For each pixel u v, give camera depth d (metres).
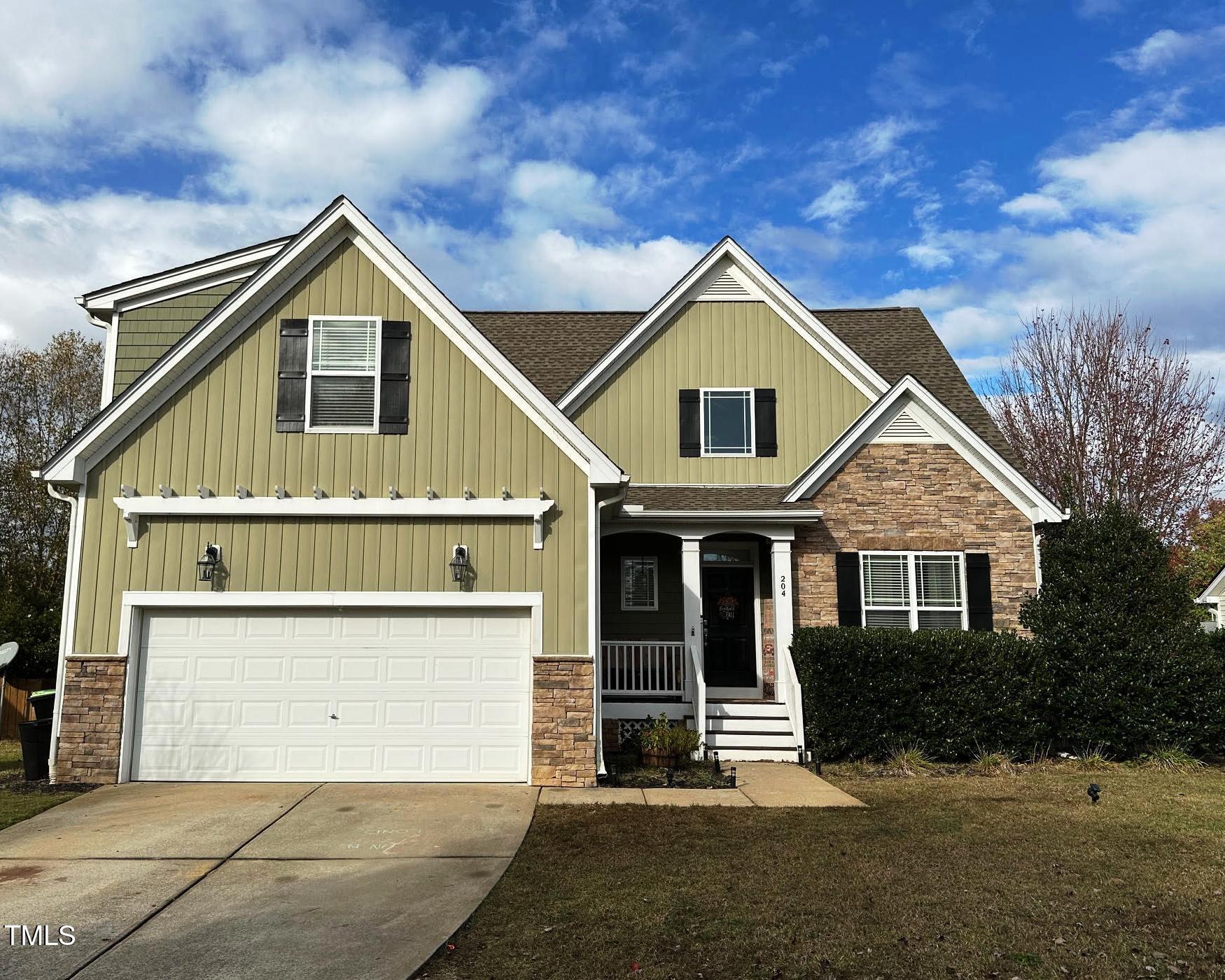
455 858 8.28
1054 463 31.25
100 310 15.12
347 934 6.43
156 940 6.37
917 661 13.19
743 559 16.39
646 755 12.76
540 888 7.35
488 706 11.80
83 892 7.39
